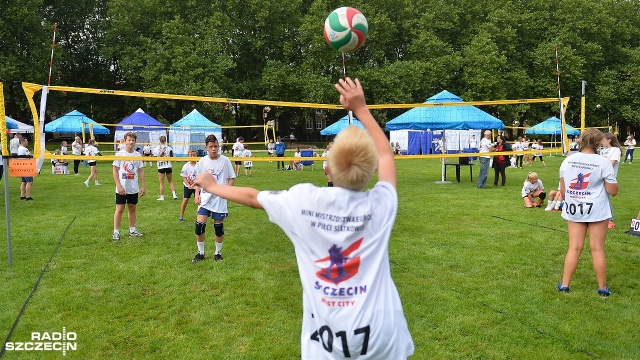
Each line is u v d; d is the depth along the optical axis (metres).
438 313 4.13
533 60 35.12
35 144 5.88
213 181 1.96
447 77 32.31
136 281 5.02
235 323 3.99
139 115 23.39
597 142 4.48
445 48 33.44
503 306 4.29
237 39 31.66
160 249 6.32
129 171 6.75
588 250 6.16
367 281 1.73
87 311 4.23
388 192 1.84
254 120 34.41
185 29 29.33
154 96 6.49
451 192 11.91
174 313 4.20
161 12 30.67
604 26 37.34
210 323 4.00
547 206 9.23
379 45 32.88
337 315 1.71
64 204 10.02
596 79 37.06
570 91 36.28
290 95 31.69
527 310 4.20
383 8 33.44
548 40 35.56
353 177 1.73
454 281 4.96
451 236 6.93
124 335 3.77
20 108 28.42
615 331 3.79
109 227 7.66
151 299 4.52
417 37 33.31
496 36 33.97
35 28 27.50
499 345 3.56
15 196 11.28
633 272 5.25
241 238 6.94
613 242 6.54
